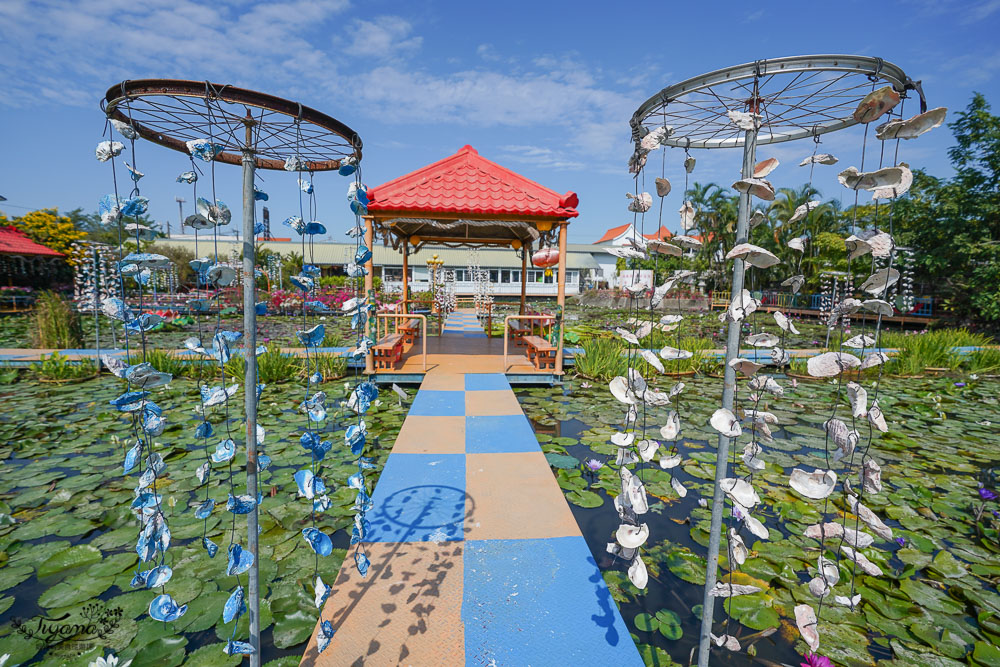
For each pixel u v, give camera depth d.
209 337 10.20
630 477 1.31
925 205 13.43
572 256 35.16
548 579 2.04
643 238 1.38
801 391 6.25
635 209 1.39
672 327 1.28
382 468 3.40
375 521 2.51
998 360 7.95
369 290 5.80
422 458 3.35
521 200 6.00
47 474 3.26
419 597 1.91
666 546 2.52
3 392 5.55
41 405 4.99
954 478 3.43
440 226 7.65
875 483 1.09
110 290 7.38
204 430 1.39
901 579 2.23
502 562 2.15
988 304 12.26
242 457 3.61
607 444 4.07
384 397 5.38
